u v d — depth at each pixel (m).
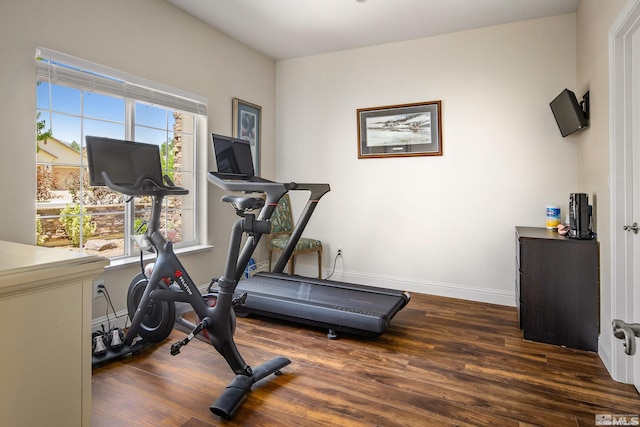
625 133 2.14
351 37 3.95
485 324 3.08
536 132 3.50
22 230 2.32
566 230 2.92
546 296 2.67
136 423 1.75
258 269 4.52
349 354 2.52
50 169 2.56
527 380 2.16
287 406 1.90
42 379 0.64
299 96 4.63
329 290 3.24
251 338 2.79
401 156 4.07
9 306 0.59
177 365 2.33
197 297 2.18
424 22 3.57
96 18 2.69
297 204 4.70
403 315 3.31
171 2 3.23
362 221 4.30
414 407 1.89
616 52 2.16
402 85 4.04
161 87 3.14
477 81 3.70
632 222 2.12
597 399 1.96
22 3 2.28
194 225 3.69
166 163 3.39
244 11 3.38
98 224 2.87
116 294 2.88
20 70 2.28
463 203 3.80
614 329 0.82
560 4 3.20
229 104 3.97
